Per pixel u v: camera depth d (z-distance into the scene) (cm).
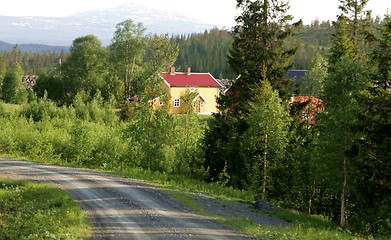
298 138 3059
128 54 9931
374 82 2516
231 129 3347
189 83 8044
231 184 3256
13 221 1644
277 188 3055
